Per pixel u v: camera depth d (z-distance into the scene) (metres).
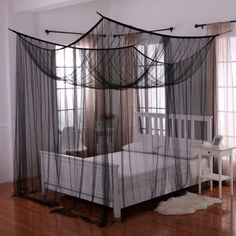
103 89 4.40
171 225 4.43
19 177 5.60
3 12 6.20
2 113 6.30
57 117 5.17
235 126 5.98
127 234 4.20
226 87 5.89
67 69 4.83
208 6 6.04
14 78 6.28
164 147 5.11
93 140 4.93
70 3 5.61
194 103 5.53
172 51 5.02
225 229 4.30
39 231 4.32
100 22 4.27
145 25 6.86
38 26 6.50
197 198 5.28
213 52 5.77
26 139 5.62
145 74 4.70
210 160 5.66
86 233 4.24
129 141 4.80
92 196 4.77
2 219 4.70
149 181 4.93
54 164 5.25
